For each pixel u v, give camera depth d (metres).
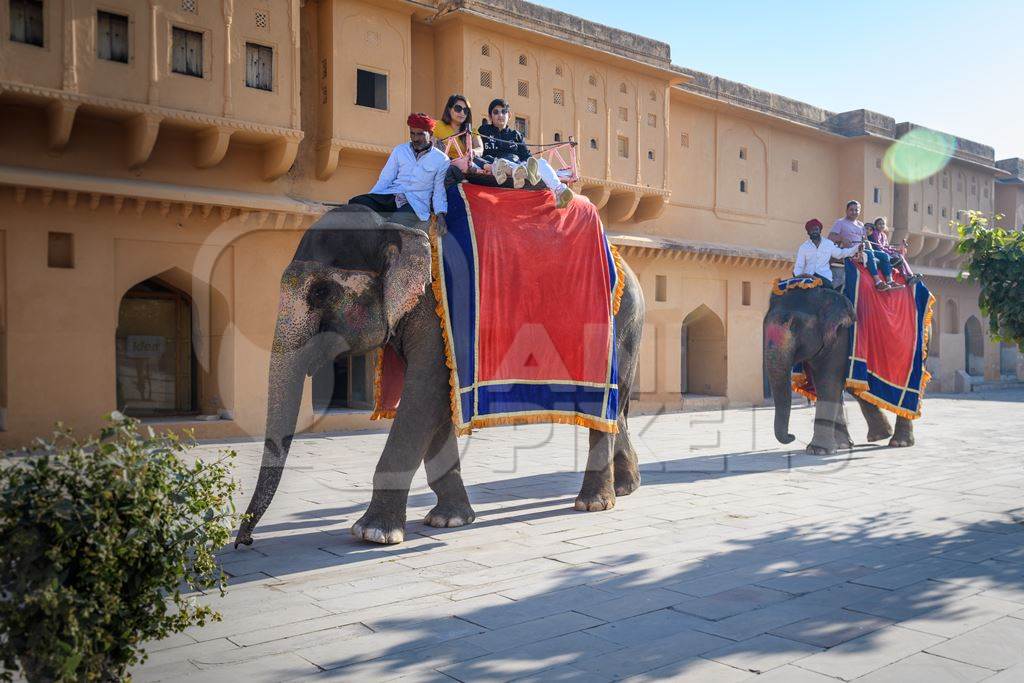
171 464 2.51
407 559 4.23
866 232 9.66
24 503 2.15
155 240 10.21
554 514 5.39
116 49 9.50
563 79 13.57
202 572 2.55
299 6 10.75
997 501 5.95
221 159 10.54
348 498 5.99
